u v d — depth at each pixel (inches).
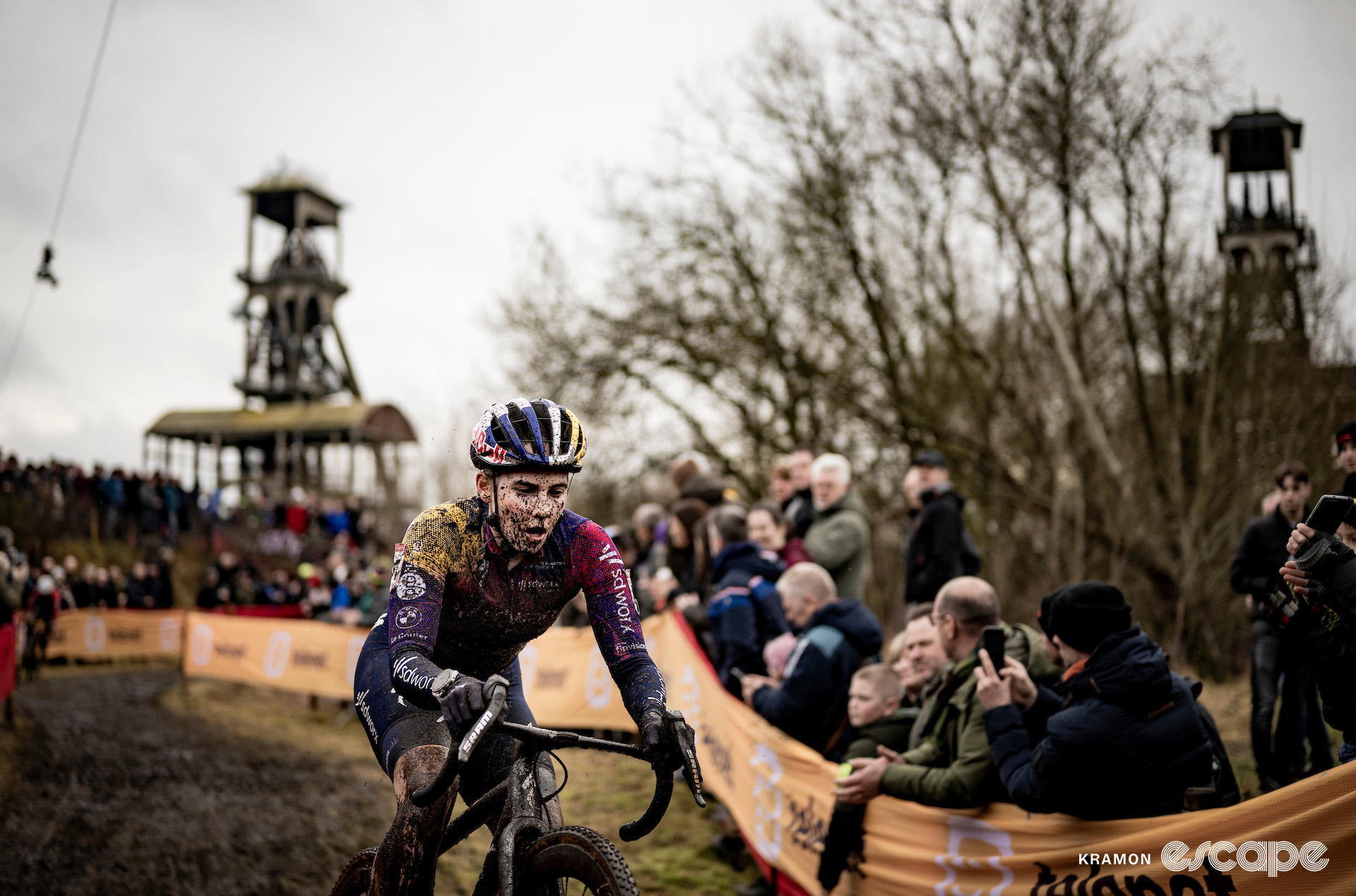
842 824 118.6
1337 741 166.6
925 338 489.4
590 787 203.2
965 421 480.1
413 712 80.5
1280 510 152.4
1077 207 408.2
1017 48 400.5
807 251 495.2
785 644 158.6
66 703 353.4
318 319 1338.6
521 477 74.0
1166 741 89.0
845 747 140.6
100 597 542.0
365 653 87.3
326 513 770.8
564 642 253.1
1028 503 382.9
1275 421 320.5
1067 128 390.9
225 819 195.2
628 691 77.0
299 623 354.0
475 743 63.3
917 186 457.1
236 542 831.1
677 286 523.5
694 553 213.8
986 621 114.4
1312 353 324.8
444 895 148.7
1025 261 392.8
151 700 369.7
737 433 532.1
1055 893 93.4
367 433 1133.7
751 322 507.5
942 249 462.6
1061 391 401.4
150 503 742.5
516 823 74.3
